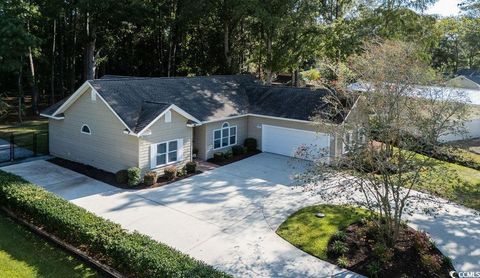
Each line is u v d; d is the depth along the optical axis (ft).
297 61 109.81
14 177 50.75
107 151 64.28
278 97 83.20
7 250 38.04
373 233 42.39
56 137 72.90
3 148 77.56
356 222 46.42
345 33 99.81
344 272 36.40
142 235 37.06
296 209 51.24
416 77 40.16
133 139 59.82
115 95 64.44
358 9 106.01
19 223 43.93
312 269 36.94
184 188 58.75
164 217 48.24
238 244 41.75
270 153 80.69
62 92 127.54
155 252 33.19
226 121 77.66
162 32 135.23
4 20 88.12
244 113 80.69
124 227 45.19
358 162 39.55
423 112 38.17
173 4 121.39
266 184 61.41
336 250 39.60
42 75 129.90
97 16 115.85
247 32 127.95
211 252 39.99
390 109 38.09
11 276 33.55
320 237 42.96
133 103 65.10
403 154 39.60
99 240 35.83
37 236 41.22
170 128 63.93
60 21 121.90
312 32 104.01
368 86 41.04
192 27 128.57
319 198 55.01
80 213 40.55
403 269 36.55
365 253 39.24
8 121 104.58
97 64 131.54
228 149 79.20
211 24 128.47
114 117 61.77
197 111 73.00
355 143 39.78
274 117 78.23
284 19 99.91
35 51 108.58
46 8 104.01
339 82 51.55
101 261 35.94
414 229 45.09
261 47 118.62
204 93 80.43
